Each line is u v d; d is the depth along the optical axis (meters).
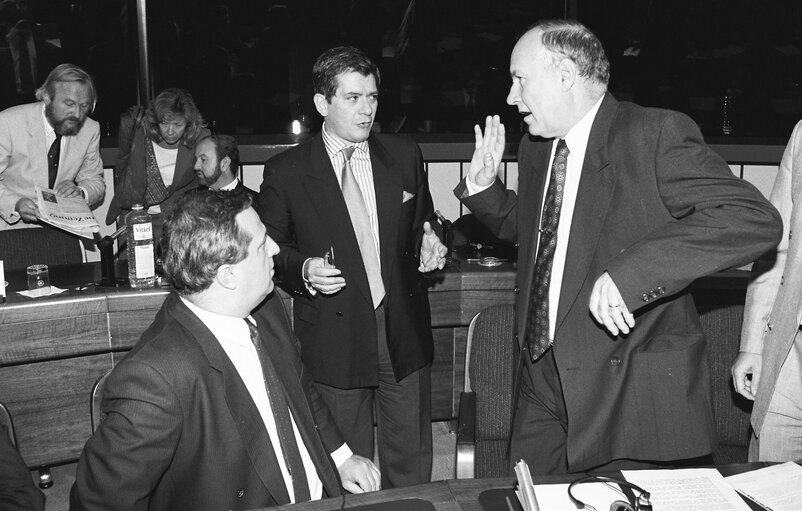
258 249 1.62
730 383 2.43
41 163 3.55
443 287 3.15
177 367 1.54
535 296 1.92
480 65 5.15
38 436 2.91
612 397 1.77
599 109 1.79
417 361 2.47
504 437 2.47
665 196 1.69
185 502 1.59
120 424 1.49
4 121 3.49
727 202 1.60
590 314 1.77
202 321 1.63
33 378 2.87
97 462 1.49
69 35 4.63
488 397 2.46
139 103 4.60
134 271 2.95
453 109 5.18
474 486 1.56
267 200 2.44
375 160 2.45
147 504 1.57
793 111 4.72
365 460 1.96
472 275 3.16
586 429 1.78
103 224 4.22
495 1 5.07
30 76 4.69
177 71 4.77
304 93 5.03
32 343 2.80
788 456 1.99
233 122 4.95
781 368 1.96
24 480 1.61
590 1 4.70
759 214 1.57
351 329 2.40
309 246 2.41
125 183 3.76
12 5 4.59
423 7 5.08
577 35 1.75
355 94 2.28
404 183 2.47
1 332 2.75
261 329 1.83
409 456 2.55
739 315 2.43
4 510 1.55
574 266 1.77
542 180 1.94
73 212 3.16
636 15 4.70
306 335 2.45
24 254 3.22
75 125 3.48
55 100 3.43
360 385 2.43
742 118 4.74
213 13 4.80
